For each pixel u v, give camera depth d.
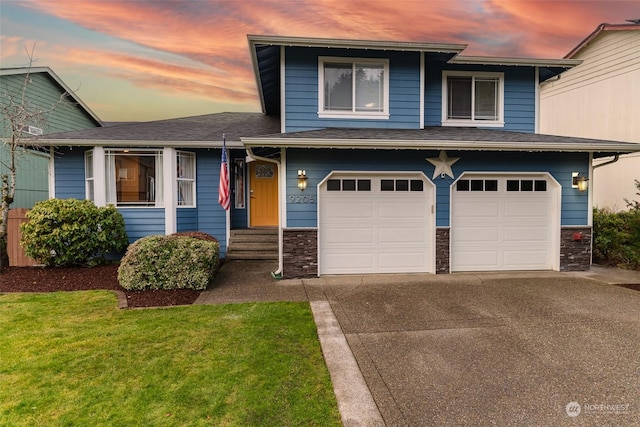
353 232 7.41
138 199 8.89
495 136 7.64
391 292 6.09
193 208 9.36
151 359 3.56
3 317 4.74
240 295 5.91
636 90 10.54
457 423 2.63
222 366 3.42
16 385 3.09
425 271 7.57
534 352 3.76
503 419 2.67
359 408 2.80
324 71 8.15
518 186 7.74
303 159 7.18
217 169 9.47
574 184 7.74
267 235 9.48
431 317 4.84
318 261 7.22
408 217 7.52
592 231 8.23
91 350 3.76
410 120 8.41
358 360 3.60
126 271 5.99
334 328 4.43
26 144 8.39
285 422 2.62
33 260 7.71
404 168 7.39
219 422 2.61
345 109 8.27
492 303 5.46
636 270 7.86
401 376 3.29
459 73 9.01
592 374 3.30
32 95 12.16
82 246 7.36
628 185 10.71
